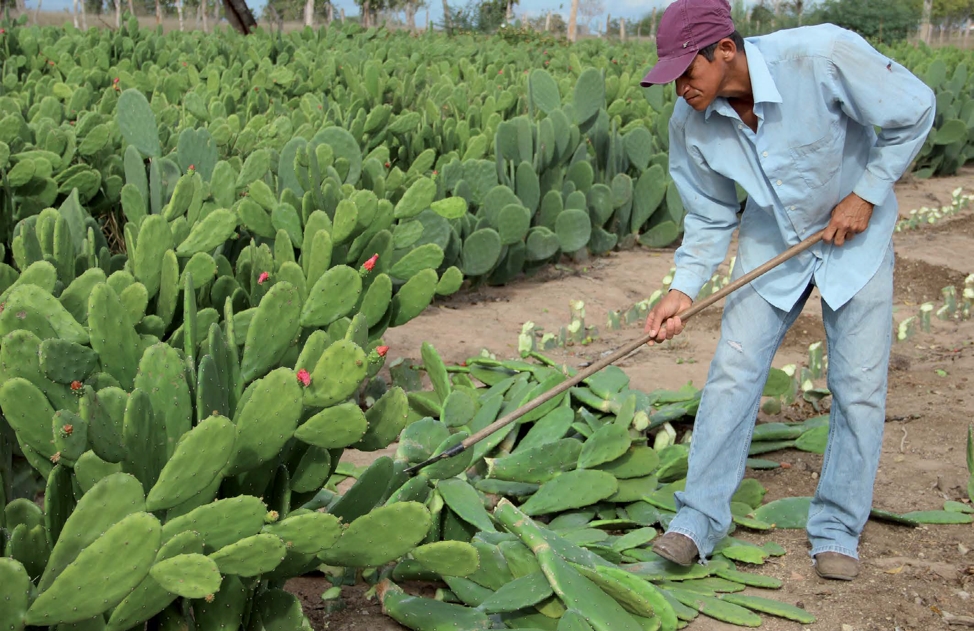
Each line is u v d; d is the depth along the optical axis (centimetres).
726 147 291
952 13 5022
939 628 279
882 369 295
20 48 1124
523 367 438
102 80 945
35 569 218
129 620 212
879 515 341
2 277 304
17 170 488
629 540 320
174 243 359
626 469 355
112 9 4194
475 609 270
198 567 199
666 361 510
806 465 397
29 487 299
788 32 275
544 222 706
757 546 329
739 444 305
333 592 287
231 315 267
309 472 257
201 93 917
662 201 796
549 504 333
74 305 284
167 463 209
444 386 394
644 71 1216
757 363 303
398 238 400
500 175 696
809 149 276
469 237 614
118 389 223
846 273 292
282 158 490
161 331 300
